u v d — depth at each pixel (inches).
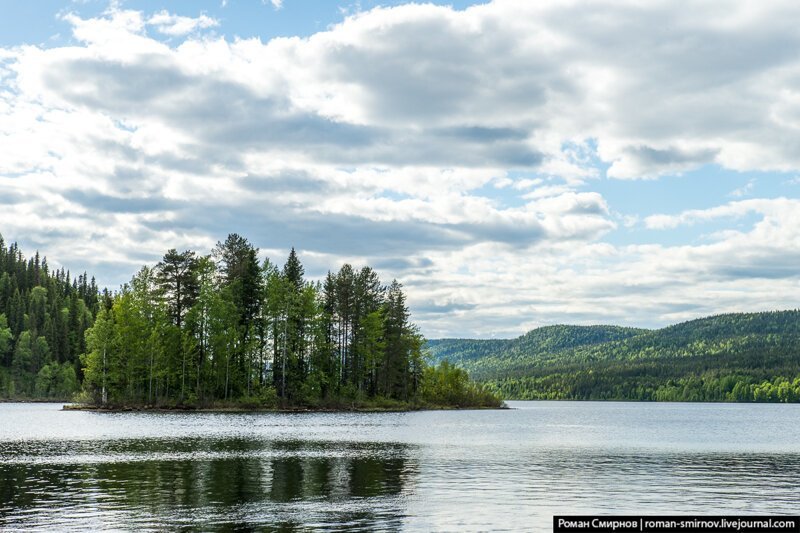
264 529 836.0
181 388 4178.2
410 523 881.5
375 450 1829.5
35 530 823.1
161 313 4133.9
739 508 1029.8
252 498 1043.9
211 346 4148.6
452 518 916.6
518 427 3282.5
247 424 2933.1
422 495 1088.8
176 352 4119.1
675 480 1307.8
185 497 1047.0
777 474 1417.3
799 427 3683.6
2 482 1179.9
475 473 1369.3
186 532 816.9
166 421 3085.6
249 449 1785.2
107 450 1724.9
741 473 1430.9
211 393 4180.6
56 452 1667.1
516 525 884.6
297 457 1608.0
